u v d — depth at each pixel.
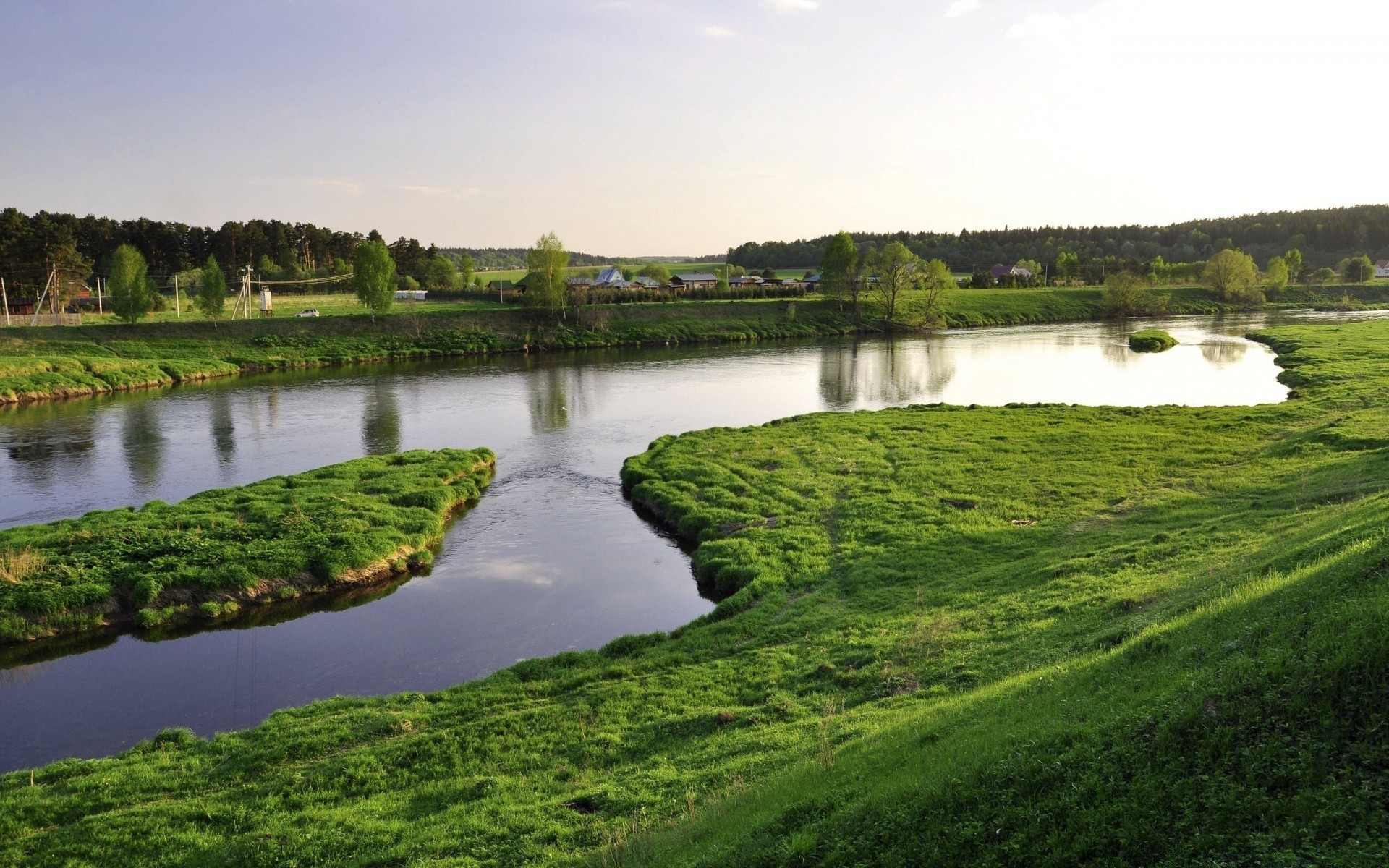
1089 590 26.00
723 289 161.88
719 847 14.05
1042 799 12.52
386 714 23.39
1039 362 99.38
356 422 68.62
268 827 17.73
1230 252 171.12
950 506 39.22
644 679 24.53
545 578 36.00
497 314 125.69
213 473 52.62
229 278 190.12
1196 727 12.80
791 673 23.98
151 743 22.59
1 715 25.62
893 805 13.57
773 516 39.72
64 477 51.75
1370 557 16.00
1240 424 53.12
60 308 124.94
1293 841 10.43
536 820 17.22
